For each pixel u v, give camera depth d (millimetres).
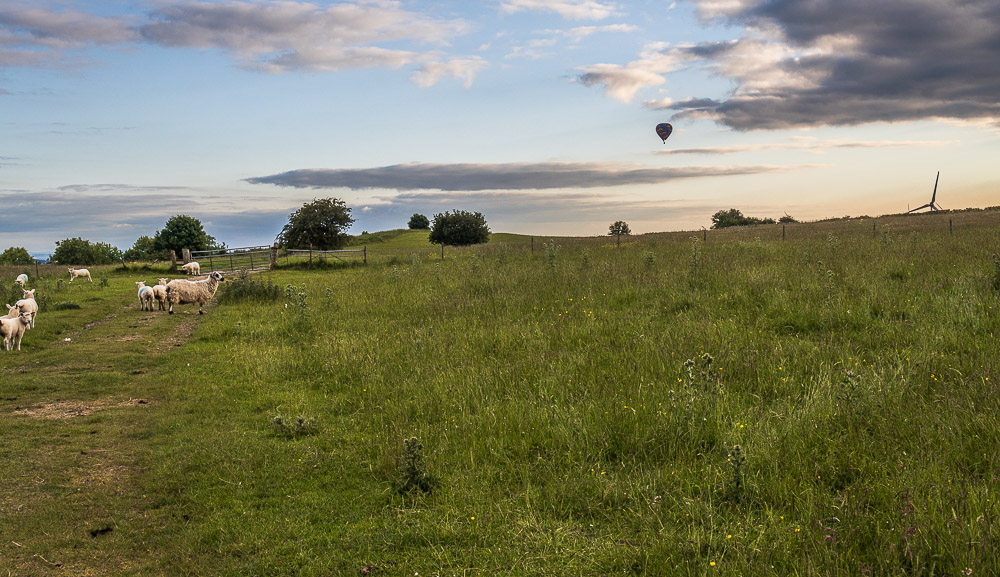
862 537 4543
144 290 19438
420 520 5617
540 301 14891
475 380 9078
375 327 13930
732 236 37844
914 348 8906
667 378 8484
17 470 7039
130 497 6387
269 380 10672
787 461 5895
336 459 7133
